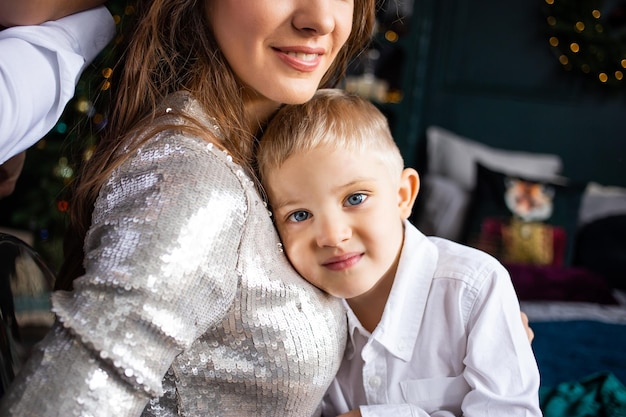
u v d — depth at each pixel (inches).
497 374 43.6
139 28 41.1
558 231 131.5
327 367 39.3
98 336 28.7
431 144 153.0
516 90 159.0
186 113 37.7
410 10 156.9
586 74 154.6
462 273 45.7
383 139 44.4
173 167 33.3
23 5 37.5
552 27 153.0
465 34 159.6
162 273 30.2
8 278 39.7
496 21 157.9
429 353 46.1
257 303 36.2
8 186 48.7
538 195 135.0
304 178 41.7
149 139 35.4
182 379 36.1
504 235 130.9
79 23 41.4
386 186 43.5
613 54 149.9
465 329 45.4
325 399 48.5
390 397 46.3
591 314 112.8
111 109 43.6
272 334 36.5
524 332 45.6
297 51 39.5
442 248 48.6
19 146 37.3
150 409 36.6
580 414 61.4
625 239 132.6
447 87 161.8
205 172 33.6
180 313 31.0
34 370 28.6
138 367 29.2
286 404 37.9
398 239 44.6
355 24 51.4
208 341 36.1
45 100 36.9
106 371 28.8
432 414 45.6
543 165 149.9
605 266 131.6
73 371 28.3
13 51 36.0
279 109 45.9
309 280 41.9
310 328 38.3
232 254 33.9
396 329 45.8
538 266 123.3
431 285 46.5
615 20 151.1
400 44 156.9
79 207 39.2
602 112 155.0
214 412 37.2
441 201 140.2
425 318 46.3
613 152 155.3
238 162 38.1
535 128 158.9
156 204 31.7
